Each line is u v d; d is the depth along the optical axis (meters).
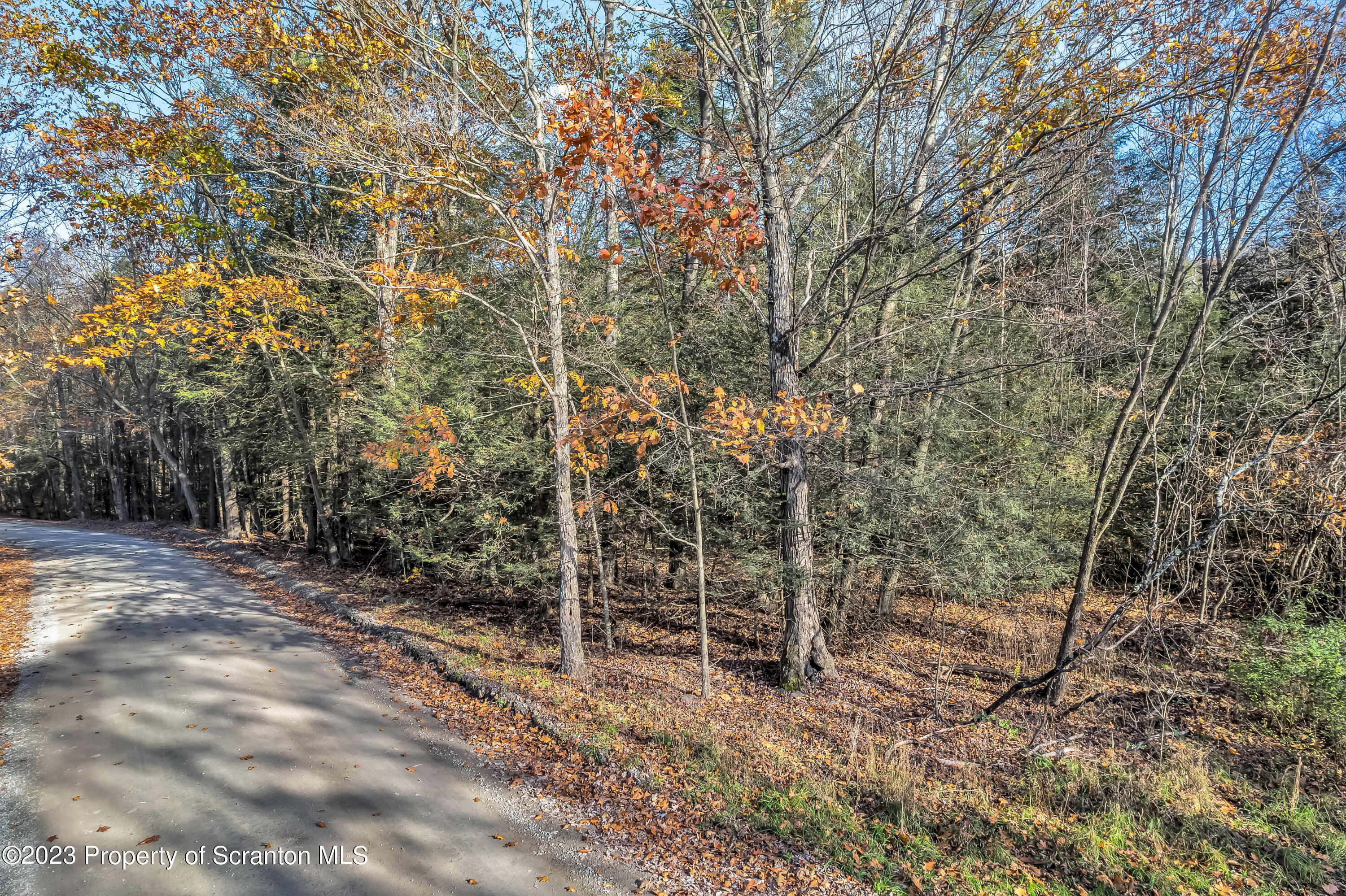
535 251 9.52
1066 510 11.57
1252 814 5.95
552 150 8.59
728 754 6.77
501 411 10.89
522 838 5.39
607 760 6.62
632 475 9.80
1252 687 7.91
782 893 4.73
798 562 8.91
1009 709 8.54
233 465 23.11
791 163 10.06
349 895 4.56
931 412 10.20
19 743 6.69
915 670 10.01
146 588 14.33
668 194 6.57
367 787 6.10
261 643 10.60
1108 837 5.54
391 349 13.16
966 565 9.62
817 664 9.22
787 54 10.08
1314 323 9.53
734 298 10.96
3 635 10.56
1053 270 10.09
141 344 12.24
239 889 4.58
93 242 17.78
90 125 13.09
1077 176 7.65
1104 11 6.61
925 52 7.99
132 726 7.08
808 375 9.44
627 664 10.08
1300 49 6.83
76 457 39.00
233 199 14.81
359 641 11.03
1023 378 11.88
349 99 10.77
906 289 11.19
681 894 4.71
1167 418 10.86
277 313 15.07
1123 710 8.30
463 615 12.83
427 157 9.53
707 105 11.66
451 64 10.06
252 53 12.01
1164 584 10.98
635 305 11.79
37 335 24.72
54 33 12.91
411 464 11.38
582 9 7.75
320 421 18.02
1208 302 7.17
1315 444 7.75
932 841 5.42
